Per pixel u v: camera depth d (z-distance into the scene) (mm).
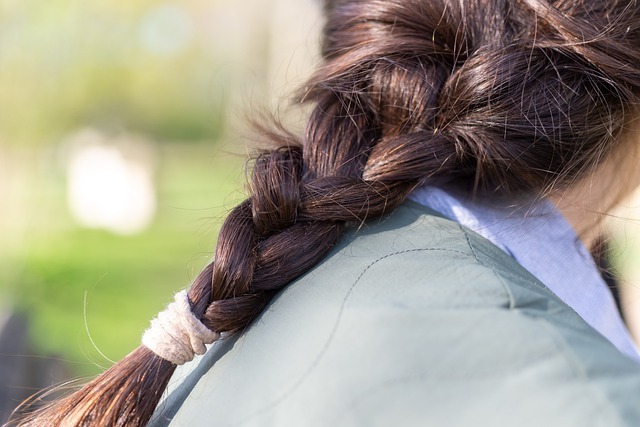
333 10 886
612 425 537
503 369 573
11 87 6160
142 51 9656
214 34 11594
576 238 800
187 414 685
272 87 1285
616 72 730
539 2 736
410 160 713
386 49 767
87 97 8445
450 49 766
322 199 704
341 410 583
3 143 6258
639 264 1128
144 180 8531
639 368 592
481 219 747
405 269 652
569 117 729
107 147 8781
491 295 617
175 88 12250
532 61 732
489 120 720
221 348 723
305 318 650
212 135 14336
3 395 2316
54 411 719
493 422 554
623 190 819
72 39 6992
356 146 750
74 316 4812
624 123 771
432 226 708
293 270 693
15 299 5215
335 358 607
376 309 620
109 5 7980
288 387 619
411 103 746
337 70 785
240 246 698
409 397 574
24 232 6281
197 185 10625
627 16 745
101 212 8383
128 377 693
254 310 701
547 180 749
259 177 728
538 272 776
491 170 730
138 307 5180
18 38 6070
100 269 6180
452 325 598
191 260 1018
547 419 545
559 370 565
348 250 699
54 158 7906
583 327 625
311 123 768
